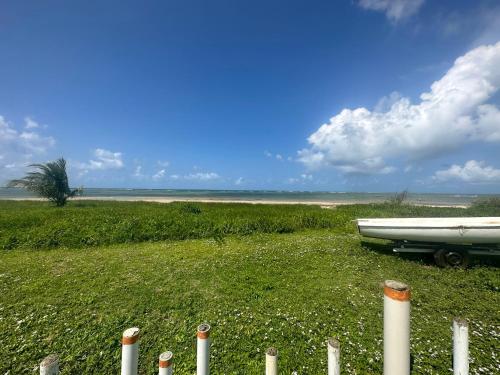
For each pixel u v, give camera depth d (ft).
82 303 17.79
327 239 37.50
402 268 24.58
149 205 89.71
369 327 14.98
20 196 203.41
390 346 7.03
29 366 12.02
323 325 15.15
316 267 25.12
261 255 29.27
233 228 43.09
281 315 16.25
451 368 11.58
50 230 37.17
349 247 32.04
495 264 25.36
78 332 14.47
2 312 16.57
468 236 24.81
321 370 11.77
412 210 69.87
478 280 21.30
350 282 21.56
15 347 13.23
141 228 40.11
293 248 32.35
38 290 19.85
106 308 17.20
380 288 20.38
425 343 13.29
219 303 18.03
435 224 25.93
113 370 11.89
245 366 12.09
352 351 12.97
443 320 15.58
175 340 13.93
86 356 12.68
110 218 45.37
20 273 23.58
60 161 86.33
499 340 13.58
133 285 20.86
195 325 15.31
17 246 33.30
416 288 20.21
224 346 13.38
